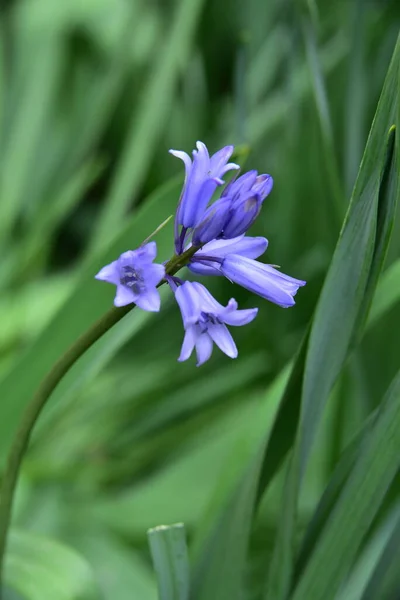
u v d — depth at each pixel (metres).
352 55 0.68
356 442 0.49
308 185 0.81
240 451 0.57
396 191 0.46
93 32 1.15
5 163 1.02
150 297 0.44
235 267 0.45
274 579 0.51
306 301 0.86
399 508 0.52
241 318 0.44
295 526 0.50
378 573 0.52
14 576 0.60
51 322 0.57
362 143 0.78
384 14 0.81
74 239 1.14
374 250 0.47
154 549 0.48
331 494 0.50
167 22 1.12
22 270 0.94
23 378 0.57
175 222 0.45
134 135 0.89
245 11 0.97
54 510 0.77
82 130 1.10
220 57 1.11
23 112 1.05
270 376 0.90
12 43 1.15
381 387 0.65
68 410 0.83
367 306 0.48
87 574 0.60
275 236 0.90
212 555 0.53
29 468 0.77
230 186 0.46
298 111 0.79
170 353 0.94
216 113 1.10
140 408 0.89
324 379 0.49
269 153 0.96
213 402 0.88
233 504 0.53
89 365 0.56
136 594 0.71
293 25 0.75
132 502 0.79
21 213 1.06
